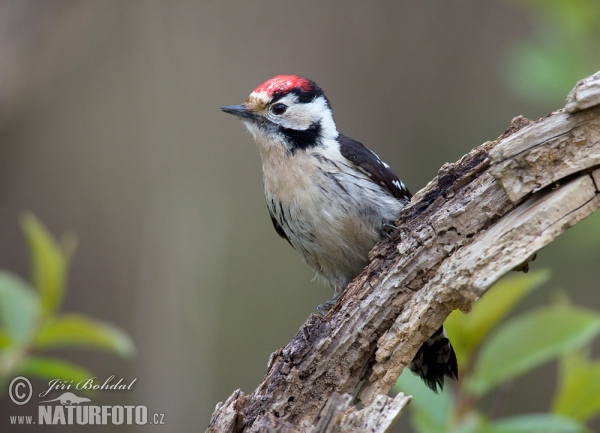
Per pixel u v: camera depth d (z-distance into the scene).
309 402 5.91
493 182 5.60
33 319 6.77
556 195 5.30
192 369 13.17
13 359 6.61
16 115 12.71
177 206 13.66
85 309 13.23
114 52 14.21
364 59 15.40
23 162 13.46
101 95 14.06
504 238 5.38
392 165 15.10
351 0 15.47
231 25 14.97
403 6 15.55
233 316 14.27
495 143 5.83
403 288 5.83
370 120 15.26
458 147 15.06
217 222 13.81
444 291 5.59
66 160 13.76
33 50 12.18
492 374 6.57
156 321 13.23
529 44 10.23
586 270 14.16
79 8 12.58
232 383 13.91
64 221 13.52
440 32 15.59
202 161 14.09
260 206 14.69
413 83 15.40
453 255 5.64
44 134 13.60
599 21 9.55
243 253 14.55
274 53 15.02
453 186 5.81
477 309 6.77
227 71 14.70
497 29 15.51
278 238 14.79
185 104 14.26
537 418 6.59
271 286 14.59
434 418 6.76
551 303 14.31
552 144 5.26
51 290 6.81
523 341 6.55
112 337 6.81
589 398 6.78
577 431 6.57
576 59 9.38
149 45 14.38
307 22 15.28
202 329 13.40
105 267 13.44
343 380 5.91
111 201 13.66
